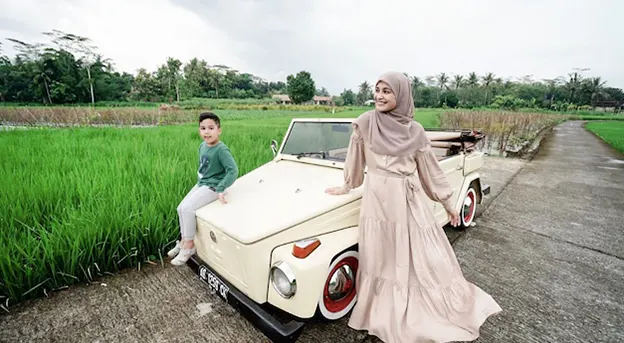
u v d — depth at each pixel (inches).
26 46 2839.6
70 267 110.0
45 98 2474.2
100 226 120.8
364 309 81.9
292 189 102.4
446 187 86.5
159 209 141.4
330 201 89.8
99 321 93.0
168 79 3484.3
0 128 652.1
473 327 78.7
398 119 80.1
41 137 366.0
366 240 83.3
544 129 1008.2
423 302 79.3
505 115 802.8
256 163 214.4
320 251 77.3
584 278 117.6
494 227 168.7
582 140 717.9
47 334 87.7
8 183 161.2
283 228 78.0
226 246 82.4
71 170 202.8
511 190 249.3
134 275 118.0
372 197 83.0
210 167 100.0
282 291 74.9
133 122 998.4
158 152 246.7
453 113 893.2
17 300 101.0
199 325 91.4
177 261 99.9
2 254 101.3
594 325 91.3
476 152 172.9
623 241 151.3
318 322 91.1
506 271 122.3
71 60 2603.3
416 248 80.5
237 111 2073.1
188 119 1094.4
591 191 247.1
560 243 148.5
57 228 121.6
